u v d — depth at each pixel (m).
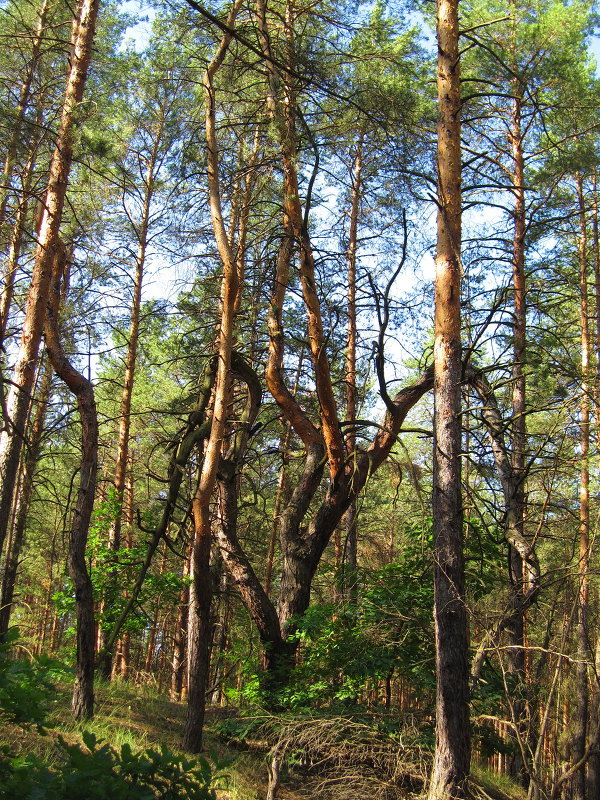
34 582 28.59
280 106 13.23
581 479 15.66
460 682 8.36
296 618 12.49
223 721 12.39
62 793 3.65
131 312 19.95
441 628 8.56
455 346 9.45
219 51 11.87
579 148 17.17
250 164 13.83
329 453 13.75
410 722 10.48
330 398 13.27
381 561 21.05
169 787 4.05
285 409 14.48
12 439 11.16
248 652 14.27
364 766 10.26
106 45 16.98
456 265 9.61
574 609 8.70
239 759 10.76
